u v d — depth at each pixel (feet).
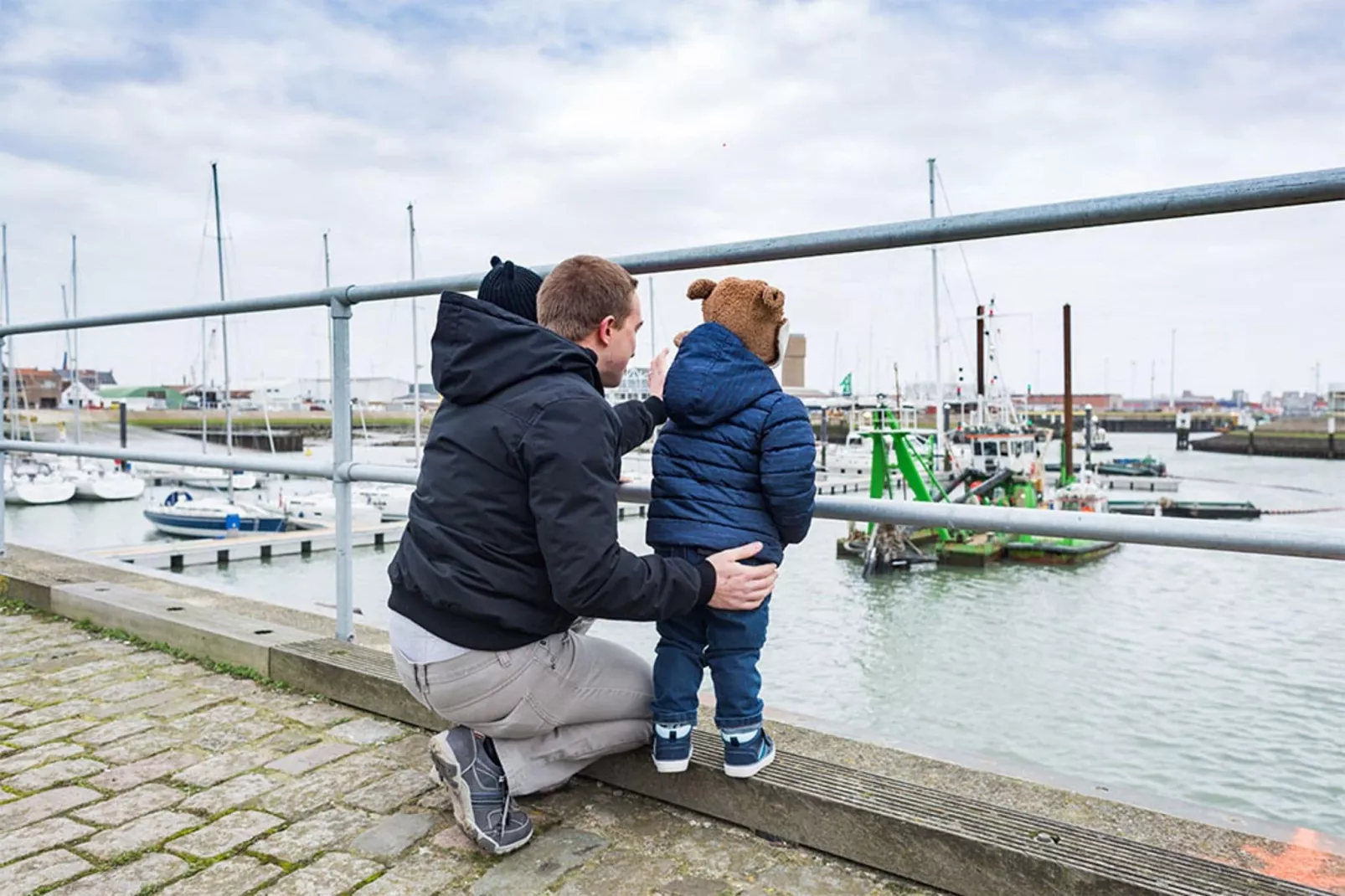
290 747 7.86
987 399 87.15
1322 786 32.83
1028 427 88.53
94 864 5.96
